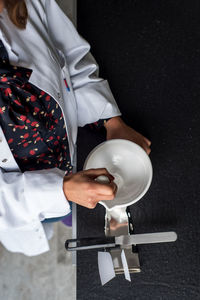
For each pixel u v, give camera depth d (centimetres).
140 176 86
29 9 94
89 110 106
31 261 193
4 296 189
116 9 126
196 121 100
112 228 90
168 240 84
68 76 101
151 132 102
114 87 112
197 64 109
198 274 83
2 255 197
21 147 89
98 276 86
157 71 111
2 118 78
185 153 96
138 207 92
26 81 76
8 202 83
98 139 105
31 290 187
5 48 77
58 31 107
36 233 104
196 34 114
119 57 117
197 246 86
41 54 89
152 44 116
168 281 83
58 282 186
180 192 92
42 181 82
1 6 73
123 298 83
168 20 119
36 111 85
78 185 79
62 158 103
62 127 95
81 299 85
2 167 90
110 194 77
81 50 109
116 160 89
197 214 89
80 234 91
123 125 103
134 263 86
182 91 106
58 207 85
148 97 107
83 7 130
